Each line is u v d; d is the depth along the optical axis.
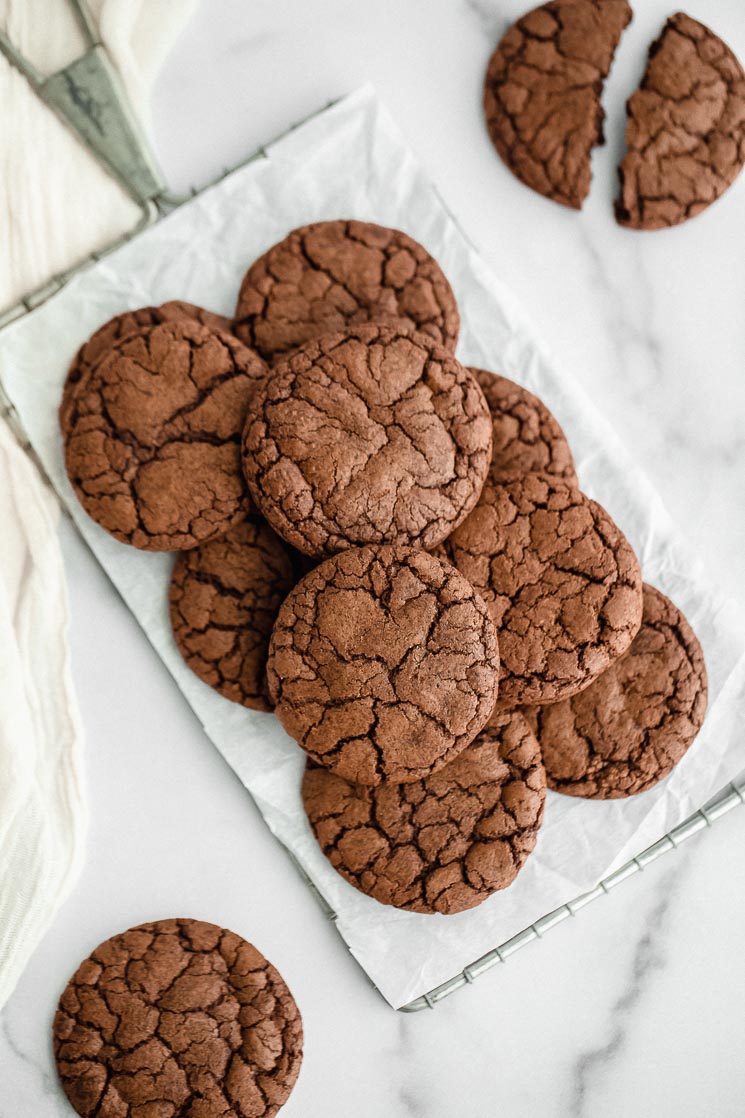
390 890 0.67
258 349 0.67
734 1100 0.71
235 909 0.69
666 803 0.69
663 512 0.69
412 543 0.65
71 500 0.68
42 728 0.68
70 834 0.68
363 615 0.64
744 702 0.69
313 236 0.67
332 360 0.65
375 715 0.64
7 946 0.67
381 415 0.65
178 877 0.69
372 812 0.67
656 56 0.69
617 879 0.69
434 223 0.69
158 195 0.69
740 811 0.71
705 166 0.70
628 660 0.68
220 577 0.67
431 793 0.67
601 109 0.69
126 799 0.69
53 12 0.67
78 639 0.69
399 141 0.69
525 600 0.66
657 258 0.71
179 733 0.69
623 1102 0.71
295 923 0.69
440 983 0.69
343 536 0.64
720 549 0.71
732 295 0.71
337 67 0.70
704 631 0.69
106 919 0.68
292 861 0.69
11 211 0.67
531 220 0.70
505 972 0.70
